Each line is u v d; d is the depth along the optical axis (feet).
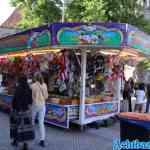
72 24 35.29
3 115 48.14
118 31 35.99
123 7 71.87
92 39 35.53
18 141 28.04
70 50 39.19
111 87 44.91
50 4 77.30
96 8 69.36
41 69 43.34
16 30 87.51
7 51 46.98
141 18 75.66
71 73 39.60
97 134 36.52
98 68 42.42
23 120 28.19
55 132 36.81
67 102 37.55
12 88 48.78
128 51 38.99
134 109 50.29
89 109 38.88
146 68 71.15
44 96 31.07
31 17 80.38
